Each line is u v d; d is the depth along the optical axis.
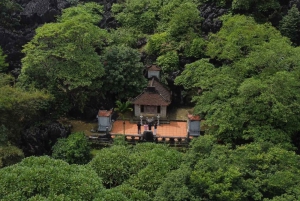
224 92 41.56
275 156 32.16
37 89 46.12
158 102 49.09
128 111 52.06
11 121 41.88
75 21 48.62
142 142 44.25
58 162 32.75
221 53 48.38
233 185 29.56
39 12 63.38
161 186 31.42
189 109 52.59
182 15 55.38
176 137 44.72
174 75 52.25
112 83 50.75
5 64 53.47
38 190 29.39
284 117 36.94
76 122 50.41
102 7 65.81
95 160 36.62
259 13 54.47
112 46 54.12
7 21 61.12
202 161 30.98
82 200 29.19
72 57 46.81
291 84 38.66
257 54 42.12
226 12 55.91
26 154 43.50
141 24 60.44
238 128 38.72
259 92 39.47
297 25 51.81
